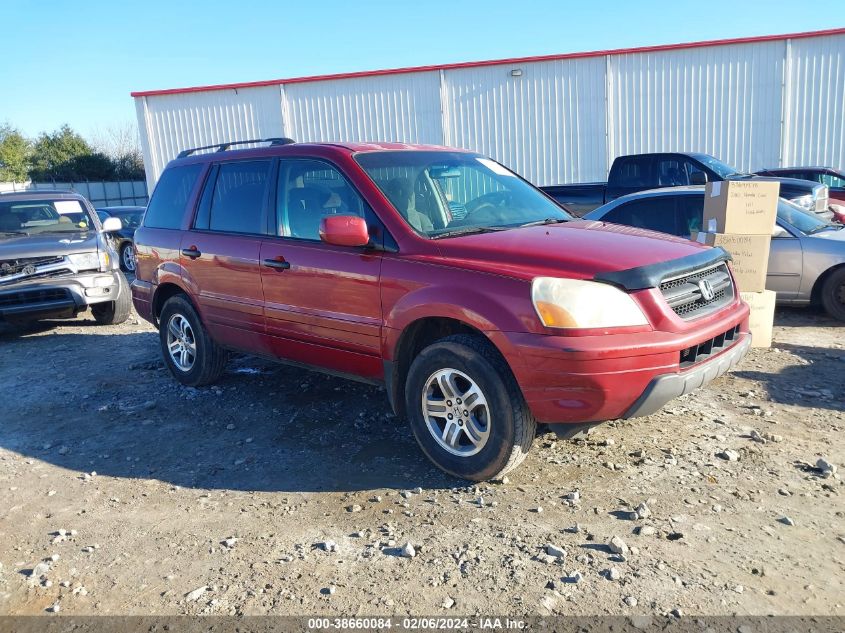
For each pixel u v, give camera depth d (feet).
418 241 13.35
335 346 14.84
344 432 15.88
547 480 12.90
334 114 69.21
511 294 11.73
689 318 12.32
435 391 13.42
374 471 13.79
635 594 9.45
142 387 20.08
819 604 9.15
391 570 10.33
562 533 11.09
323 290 14.70
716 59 61.05
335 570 10.41
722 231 21.01
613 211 27.63
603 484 12.66
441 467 13.28
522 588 9.71
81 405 18.67
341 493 12.94
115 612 9.68
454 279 12.49
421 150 16.38
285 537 11.46
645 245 13.06
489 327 11.84
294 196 15.79
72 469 14.60
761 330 21.09
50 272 27.17
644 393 11.48
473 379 12.31
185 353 19.63
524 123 65.87
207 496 13.10
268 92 69.87
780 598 9.29
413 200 14.39
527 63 64.54
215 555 11.01
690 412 16.01
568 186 44.34
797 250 24.85
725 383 18.06
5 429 17.10
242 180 17.25
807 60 59.41
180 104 72.02
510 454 12.25
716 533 10.90
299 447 15.17
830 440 14.29
